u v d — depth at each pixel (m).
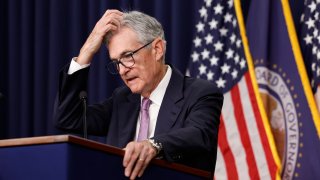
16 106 12.53
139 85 6.00
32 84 12.57
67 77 6.07
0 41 12.87
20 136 12.42
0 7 12.87
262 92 9.97
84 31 12.18
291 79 9.74
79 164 4.38
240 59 10.26
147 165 4.80
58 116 6.16
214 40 10.58
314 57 9.66
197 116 5.73
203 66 10.56
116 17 6.06
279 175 9.50
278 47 9.99
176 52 11.02
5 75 12.83
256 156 9.77
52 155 4.37
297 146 9.55
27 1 12.59
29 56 12.56
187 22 11.14
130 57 5.93
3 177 4.54
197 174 5.23
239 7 10.36
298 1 10.09
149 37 6.03
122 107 6.40
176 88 6.11
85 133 5.98
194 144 5.34
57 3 12.31
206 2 10.77
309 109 9.47
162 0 11.34
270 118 9.90
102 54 11.55
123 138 6.19
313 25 9.77
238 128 10.01
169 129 5.87
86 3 12.25
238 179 9.83
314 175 9.33
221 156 10.02
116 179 4.64
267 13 10.11
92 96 11.76
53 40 12.22
